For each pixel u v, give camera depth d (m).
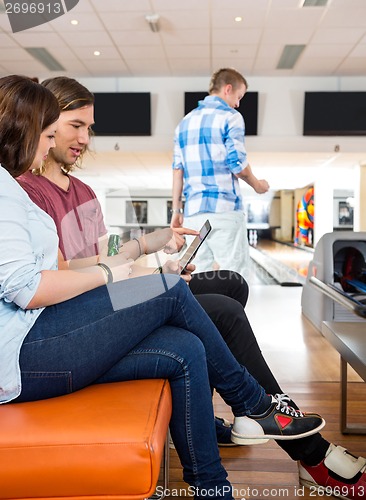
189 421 1.13
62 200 1.50
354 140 8.97
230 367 1.25
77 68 8.22
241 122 2.54
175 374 1.12
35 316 1.03
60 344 1.03
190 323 1.18
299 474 1.48
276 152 9.12
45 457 0.90
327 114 8.72
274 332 3.69
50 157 1.52
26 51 7.26
